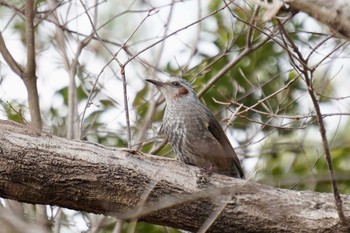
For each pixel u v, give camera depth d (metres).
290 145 12.91
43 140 8.73
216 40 14.23
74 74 12.84
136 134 13.54
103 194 8.74
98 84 13.20
